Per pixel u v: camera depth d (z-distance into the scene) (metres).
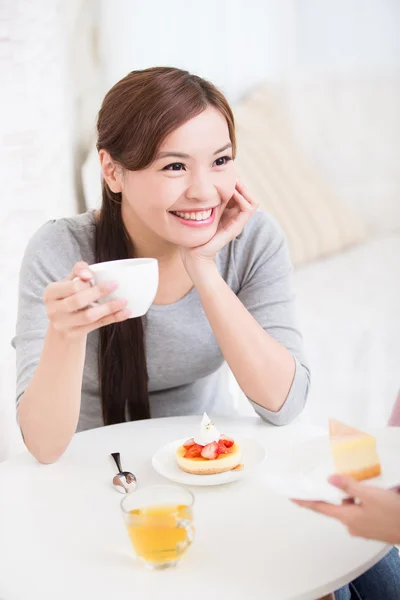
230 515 1.00
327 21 4.18
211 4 4.05
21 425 1.21
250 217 1.44
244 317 1.34
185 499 0.92
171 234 1.33
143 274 1.04
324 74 4.20
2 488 1.13
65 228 1.52
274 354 1.33
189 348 1.54
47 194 2.82
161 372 1.57
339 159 4.16
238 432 1.31
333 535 0.94
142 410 1.51
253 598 0.82
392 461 1.04
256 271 1.55
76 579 0.87
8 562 0.91
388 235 4.02
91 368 1.54
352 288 3.37
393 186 4.14
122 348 1.45
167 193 1.29
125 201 1.43
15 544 0.96
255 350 1.32
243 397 2.58
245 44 4.15
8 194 2.35
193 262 1.36
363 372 2.79
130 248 1.49
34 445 1.20
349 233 3.82
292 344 1.44
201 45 4.09
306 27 4.17
